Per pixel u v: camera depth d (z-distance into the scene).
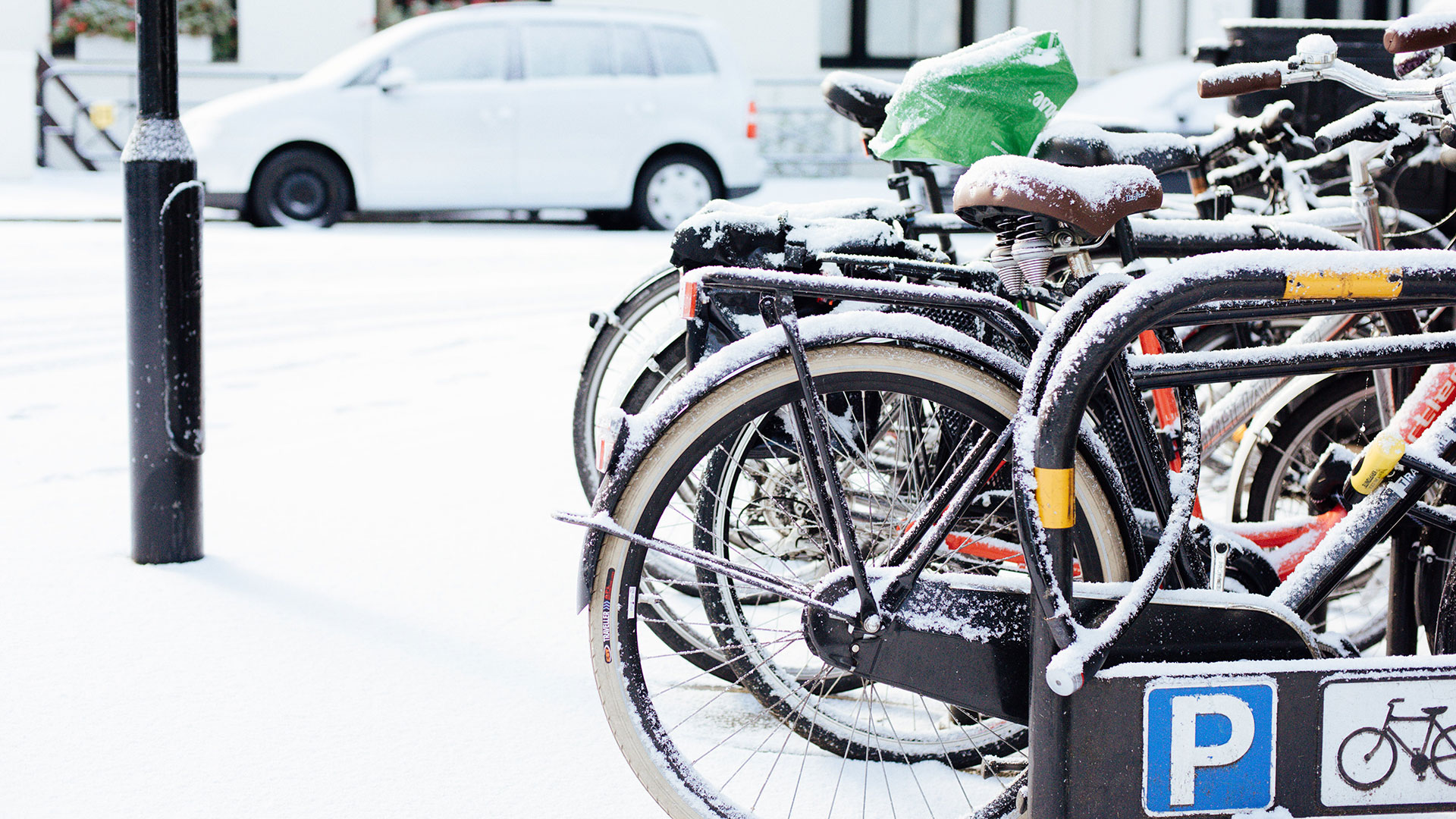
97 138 15.59
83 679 2.59
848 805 2.19
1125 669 1.67
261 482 4.03
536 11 11.26
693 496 2.64
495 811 2.15
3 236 10.05
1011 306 1.81
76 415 4.81
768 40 16.44
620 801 2.20
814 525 2.25
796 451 2.11
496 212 13.16
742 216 2.03
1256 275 1.60
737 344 1.79
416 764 2.30
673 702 2.56
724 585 2.19
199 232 3.13
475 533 3.57
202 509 3.64
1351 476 1.88
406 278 8.60
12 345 6.04
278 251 9.66
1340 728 1.70
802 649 2.42
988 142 2.09
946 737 2.24
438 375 5.73
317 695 2.55
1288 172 3.12
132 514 3.22
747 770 2.30
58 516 3.60
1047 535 1.65
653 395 2.63
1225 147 3.12
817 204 2.32
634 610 1.83
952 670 1.80
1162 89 9.91
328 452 4.41
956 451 2.00
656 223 11.66
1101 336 1.59
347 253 9.67
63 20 15.80
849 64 16.92
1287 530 2.26
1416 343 1.77
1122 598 1.73
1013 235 1.96
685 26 11.55
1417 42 1.93
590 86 11.25
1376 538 1.87
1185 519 1.84
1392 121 2.53
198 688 2.56
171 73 3.03
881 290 1.78
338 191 11.05
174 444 3.17
